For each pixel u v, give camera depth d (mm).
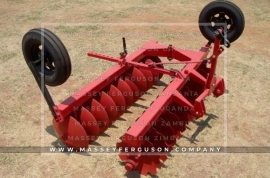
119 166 4395
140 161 4117
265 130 5125
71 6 10766
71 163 4430
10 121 5234
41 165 4391
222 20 5586
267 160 4547
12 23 9328
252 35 8602
